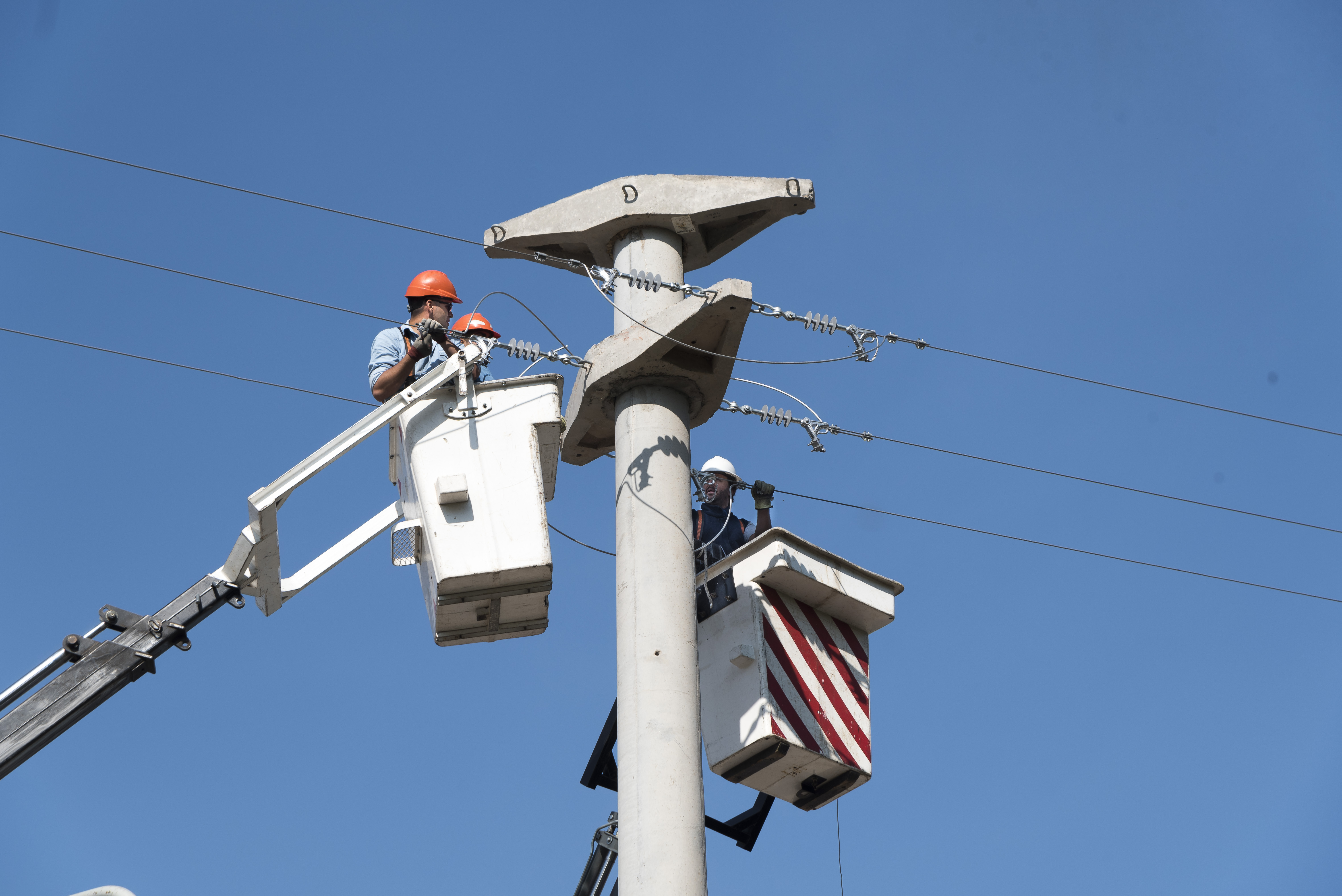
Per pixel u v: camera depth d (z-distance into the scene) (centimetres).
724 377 1260
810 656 1366
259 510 1184
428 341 1241
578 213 1316
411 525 1198
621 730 1130
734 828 1382
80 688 1199
